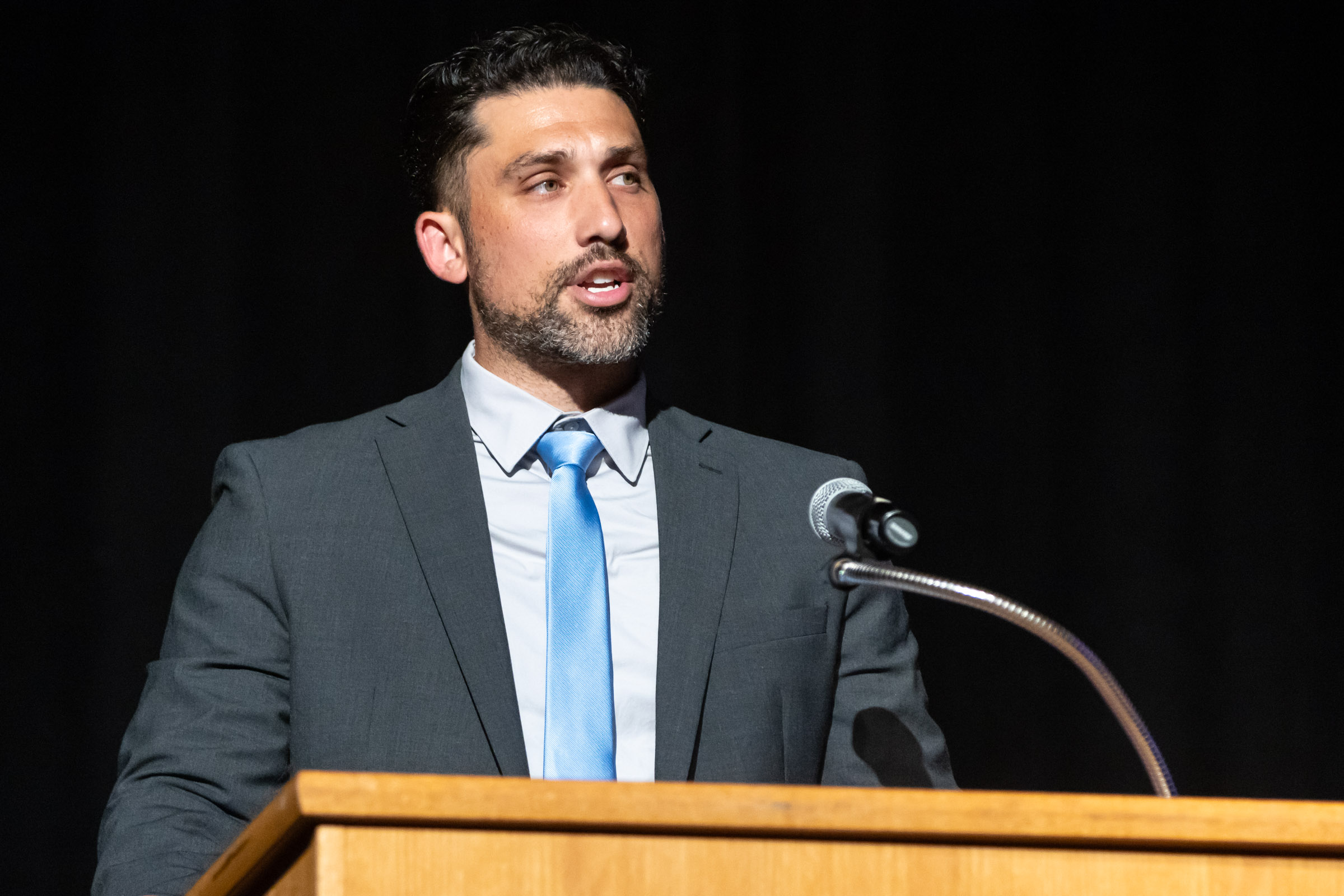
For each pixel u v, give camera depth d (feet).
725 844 9.73
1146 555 41.14
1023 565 40.40
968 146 41.96
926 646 39.52
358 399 36.55
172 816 16.28
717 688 17.84
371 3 37.99
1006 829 9.86
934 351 40.93
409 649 17.39
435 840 9.41
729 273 39.45
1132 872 10.06
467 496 18.56
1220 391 42.27
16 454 34.68
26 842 33.17
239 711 17.34
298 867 9.71
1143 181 42.65
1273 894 10.13
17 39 35.99
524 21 38.55
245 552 18.10
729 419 38.86
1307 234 43.01
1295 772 40.65
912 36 42.04
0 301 35.09
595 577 17.97
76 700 33.99
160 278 35.91
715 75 40.04
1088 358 41.83
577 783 9.56
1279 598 41.55
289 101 37.27
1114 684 12.60
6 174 35.55
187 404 35.60
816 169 40.73
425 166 21.24
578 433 19.38
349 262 37.04
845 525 13.80
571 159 19.65
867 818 9.75
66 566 34.50
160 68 36.58
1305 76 43.39
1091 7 43.16
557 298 19.21
